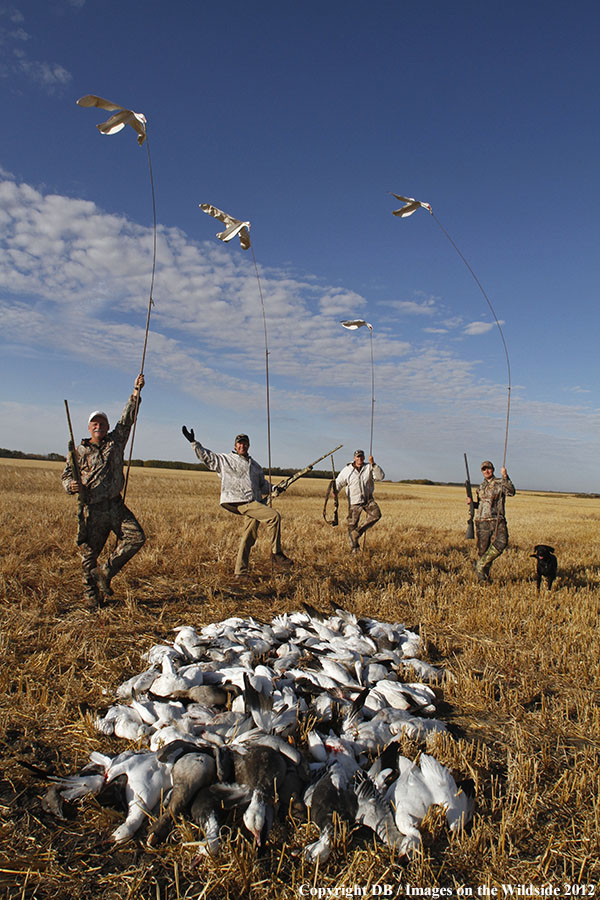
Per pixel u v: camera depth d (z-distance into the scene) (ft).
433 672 17.35
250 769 10.59
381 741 12.94
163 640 18.60
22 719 13.12
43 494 74.74
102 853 9.30
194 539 36.96
